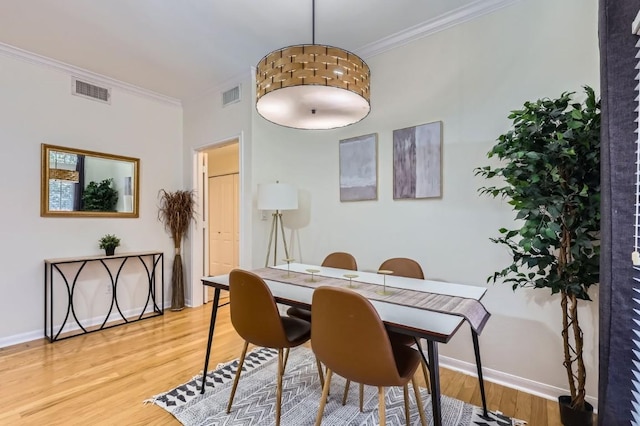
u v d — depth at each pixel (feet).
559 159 5.45
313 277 7.11
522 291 7.21
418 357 5.21
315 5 7.71
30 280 9.98
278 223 12.18
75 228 11.00
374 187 9.64
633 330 3.71
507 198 7.41
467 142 7.97
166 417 6.19
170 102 13.84
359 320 4.35
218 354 9.00
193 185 13.84
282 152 12.05
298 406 6.56
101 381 7.50
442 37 8.39
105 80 11.70
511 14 7.38
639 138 3.57
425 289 6.15
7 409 6.41
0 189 9.45
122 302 12.20
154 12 7.99
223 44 9.52
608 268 4.30
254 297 5.70
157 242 13.34
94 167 11.50
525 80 7.20
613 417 4.21
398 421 6.12
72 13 7.97
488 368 7.65
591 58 6.45
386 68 9.41
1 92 9.46
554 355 6.83
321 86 5.69
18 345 9.54
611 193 4.26
